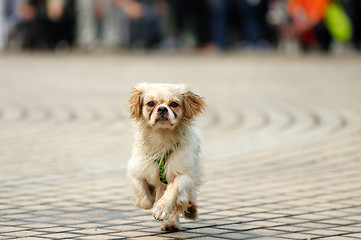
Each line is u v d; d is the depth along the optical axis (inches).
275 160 438.0
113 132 529.3
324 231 291.4
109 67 1003.9
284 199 346.3
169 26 1310.3
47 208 329.7
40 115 601.3
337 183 378.6
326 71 941.2
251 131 535.5
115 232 291.4
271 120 582.2
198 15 1289.4
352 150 463.8
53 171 408.2
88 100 685.9
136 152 290.7
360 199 344.5
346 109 632.4
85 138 506.9
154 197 296.5
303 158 442.6
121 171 409.4
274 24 1232.8
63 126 552.7
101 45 1305.4
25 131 530.6
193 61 1103.6
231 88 772.6
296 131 533.3
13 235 285.3
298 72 932.6
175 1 1289.4
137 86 292.7
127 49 1305.4
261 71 948.0
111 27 1298.0
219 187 372.2
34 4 1291.8
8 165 422.0
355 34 1256.8
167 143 284.2
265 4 1268.5
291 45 1257.4
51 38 1302.9
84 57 1189.1
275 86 791.7
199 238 283.3
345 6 1240.8
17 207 331.0
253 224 303.3
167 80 831.1
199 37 1298.0
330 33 1185.4
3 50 1306.6
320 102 674.2
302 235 285.9
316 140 498.0
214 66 1018.7
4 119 580.4
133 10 1286.9
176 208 281.1
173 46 1321.4
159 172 286.4
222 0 1263.5
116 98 698.8
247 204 337.7
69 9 1298.0
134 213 322.3
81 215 318.0
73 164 426.9
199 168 296.7
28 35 1291.8
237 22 1296.8
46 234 287.3
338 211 323.0
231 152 461.7
